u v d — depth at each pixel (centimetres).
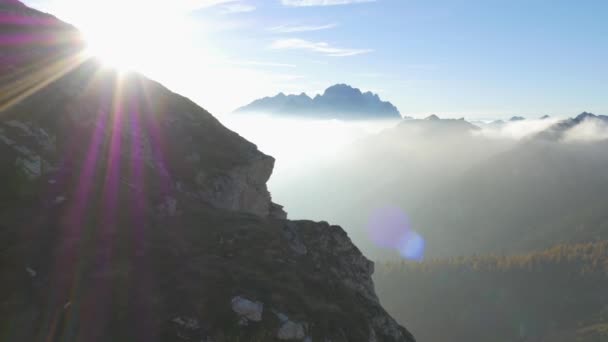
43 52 4116
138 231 2681
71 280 2119
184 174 3975
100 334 1856
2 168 2756
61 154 3228
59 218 2602
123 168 3484
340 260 3362
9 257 2173
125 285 2150
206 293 2177
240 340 1972
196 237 2809
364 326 2488
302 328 2136
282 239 3075
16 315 1873
